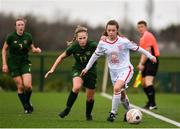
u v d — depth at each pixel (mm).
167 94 59094
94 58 28922
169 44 117562
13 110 36125
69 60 60594
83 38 29094
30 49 34125
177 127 27938
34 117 31750
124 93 30141
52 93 55875
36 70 59281
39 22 103000
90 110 30547
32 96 50750
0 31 98062
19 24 33312
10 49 33781
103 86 59250
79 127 26984
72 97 29594
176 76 60844
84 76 29781
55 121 29641
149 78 39875
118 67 29188
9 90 58219
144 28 39875
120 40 28938
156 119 32000
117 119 31047
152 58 29703
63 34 103625
